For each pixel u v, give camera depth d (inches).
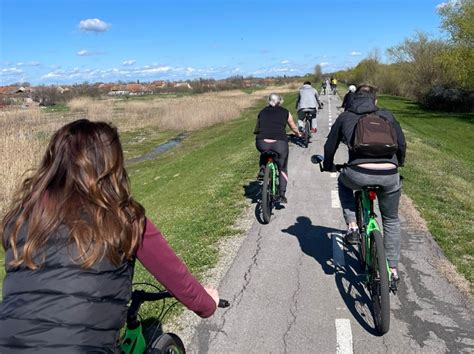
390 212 167.0
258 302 179.0
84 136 75.4
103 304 67.8
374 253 155.6
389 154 157.6
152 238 76.1
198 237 259.4
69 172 72.8
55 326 64.6
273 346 150.1
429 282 192.1
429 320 162.9
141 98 2928.2
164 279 77.9
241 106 1951.3
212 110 1503.4
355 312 169.8
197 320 165.5
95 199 71.4
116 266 70.6
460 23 1425.9
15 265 69.5
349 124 165.2
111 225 70.4
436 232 252.1
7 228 73.4
